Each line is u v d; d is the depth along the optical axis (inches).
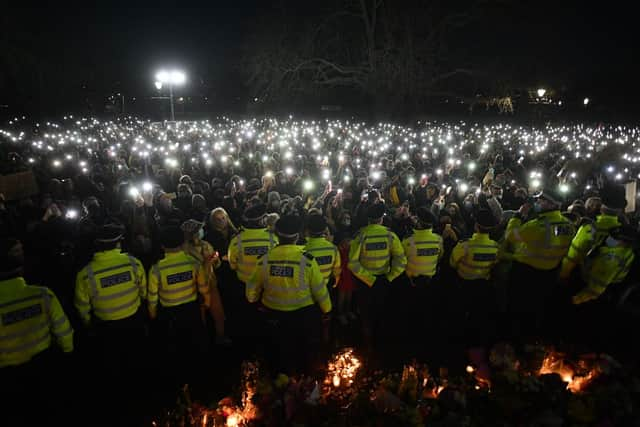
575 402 136.3
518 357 182.9
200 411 171.0
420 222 242.1
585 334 227.5
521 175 527.5
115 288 191.9
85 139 896.3
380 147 776.9
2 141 834.8
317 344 193.6
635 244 200.5
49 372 172.4
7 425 160.6
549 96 1589.6
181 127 1286.9
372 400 154.4
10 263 159.3
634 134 1031.0
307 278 184.5
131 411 197.6
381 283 229.0
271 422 155.8
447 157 637.9
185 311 210.4
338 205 339.3
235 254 239.0
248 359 235.5
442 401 144.4
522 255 226.8
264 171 536.7
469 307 240.5
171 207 331.0
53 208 312.0
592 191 407.5
